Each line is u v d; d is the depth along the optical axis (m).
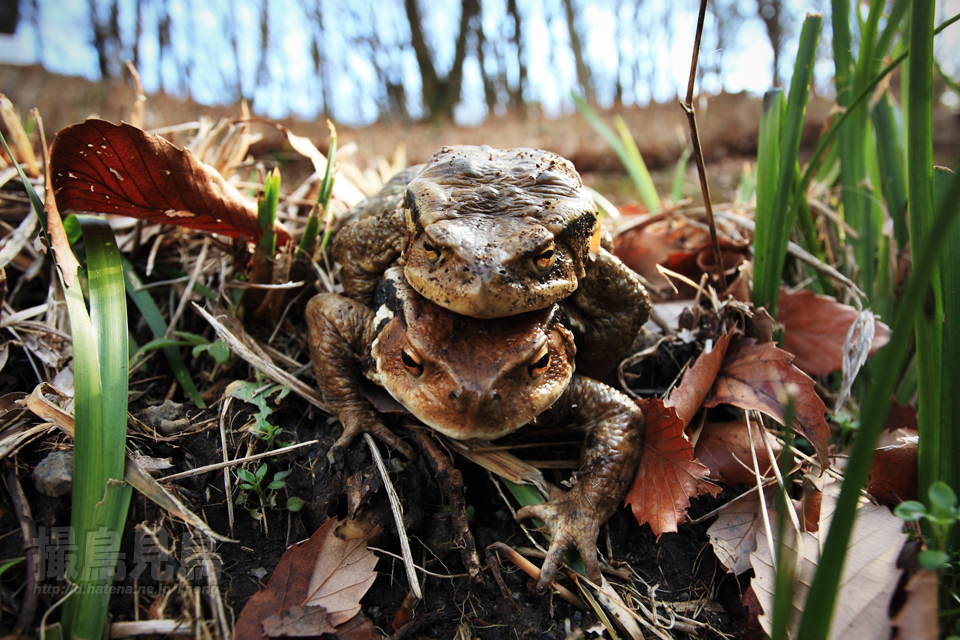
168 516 0.13
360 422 0.15
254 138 0.23
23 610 0.12
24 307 0.18
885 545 0.13
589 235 0.14
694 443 0.16
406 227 0.14
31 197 0.14
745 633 0.13
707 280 0.21
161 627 0.12
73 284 0.13
